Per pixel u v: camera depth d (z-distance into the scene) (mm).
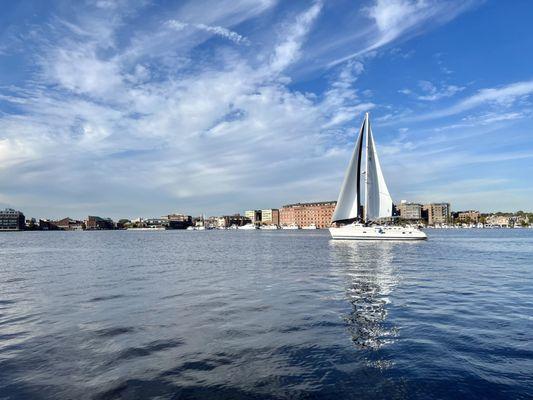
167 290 22703
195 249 66625
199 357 11227
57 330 14180
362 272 30734
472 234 154375
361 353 11430
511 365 10398
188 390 9055
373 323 14875
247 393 8898
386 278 27297
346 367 10359
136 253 57094
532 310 16969
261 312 16828
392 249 58406
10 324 15102
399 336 13125
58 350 11914
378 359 10930
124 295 21156
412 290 22250
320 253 51844
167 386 9281
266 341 12672
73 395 8820
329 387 9180
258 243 89125
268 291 22156
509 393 8781
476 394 8742
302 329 14094
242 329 14141
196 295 21000
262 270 32688
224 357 11203
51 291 22734
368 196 75312
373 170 74875
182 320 15492
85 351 11805
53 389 9133
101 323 15125
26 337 13336
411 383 9328
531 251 56656
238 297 20344
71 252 61406
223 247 72750
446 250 56562
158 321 15352
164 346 12227
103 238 148000
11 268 36344
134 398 8672
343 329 14062
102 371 10219
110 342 12680
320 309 17375
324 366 10461
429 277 27781
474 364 10492
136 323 15078
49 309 17781
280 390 9039
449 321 15094
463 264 36906
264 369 10289
